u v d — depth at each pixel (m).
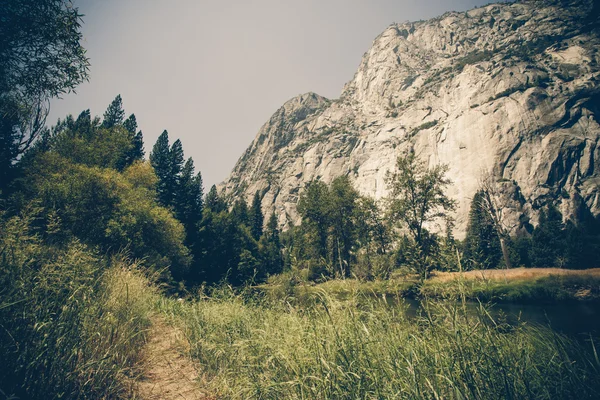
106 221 18.30
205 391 3.20
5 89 7.31
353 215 44.28
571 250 44.16
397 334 2.71
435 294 2.61
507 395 1.93
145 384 3.28
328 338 2.77
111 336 3.27
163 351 4.39
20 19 6.80
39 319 2.42
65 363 2.38
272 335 3.42
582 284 17.91
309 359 2.67
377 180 127.94
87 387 2.50
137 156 53.56
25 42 7.10
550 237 51.56
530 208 82.38
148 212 23.88
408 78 185.88
